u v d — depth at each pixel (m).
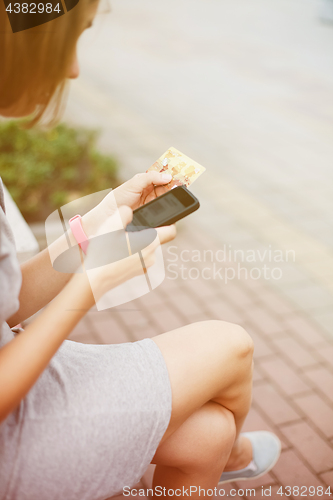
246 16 15.49
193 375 1.19
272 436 1.99
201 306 3.08
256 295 3.25
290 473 2.00
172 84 8.42
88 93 7.52
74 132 4.67
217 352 1.23
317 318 3.06
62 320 0.97
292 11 16.58
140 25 13.15
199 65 9.77
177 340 1.25
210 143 6.03
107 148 5.49
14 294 0.94
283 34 13.19
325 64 10.53
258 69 9.78
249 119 7.05
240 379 1.29
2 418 0.93
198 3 17.23
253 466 1.85
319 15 15.19
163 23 13.71
